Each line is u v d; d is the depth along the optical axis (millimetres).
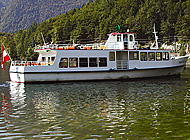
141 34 171625
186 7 180375
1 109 21656
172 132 15992
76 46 37281
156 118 18641
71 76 36375
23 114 20031
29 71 35094
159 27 174625
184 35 159250
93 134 15750
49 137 15344
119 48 39938
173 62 41375
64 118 18828
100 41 180500
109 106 22188
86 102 23828
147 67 39500
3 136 15547
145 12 186625
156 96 26141
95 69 37094
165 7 188500
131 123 17625
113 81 37500
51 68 35469
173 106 21922
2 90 31297
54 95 27500
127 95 26875
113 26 180875
